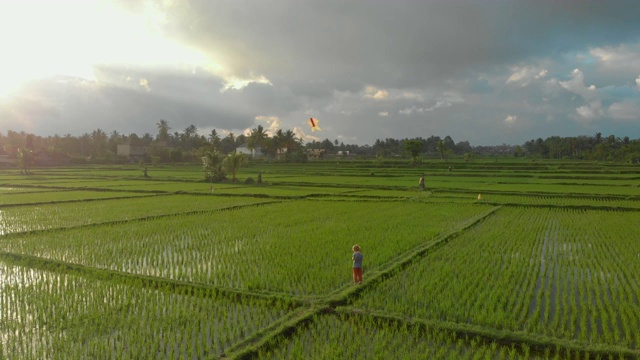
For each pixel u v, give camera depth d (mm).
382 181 55938
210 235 19969
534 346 8773
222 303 11211
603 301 11344
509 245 17859
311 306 10648
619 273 13773
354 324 9859
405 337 9211
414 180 57969
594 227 22328
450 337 9203
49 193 39688
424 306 10758
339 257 15531
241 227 22062
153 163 95875
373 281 12547
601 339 9008
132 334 9312
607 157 106500
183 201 34250
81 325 9867
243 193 40094
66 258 15836
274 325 9586
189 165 101250
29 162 70750
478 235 20094
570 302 11156
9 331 9602
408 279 13078
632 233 20531
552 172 70000
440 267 14445
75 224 22750
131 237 19531
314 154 141750
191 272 14000
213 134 126562
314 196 38656
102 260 15570
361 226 22250
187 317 10242
